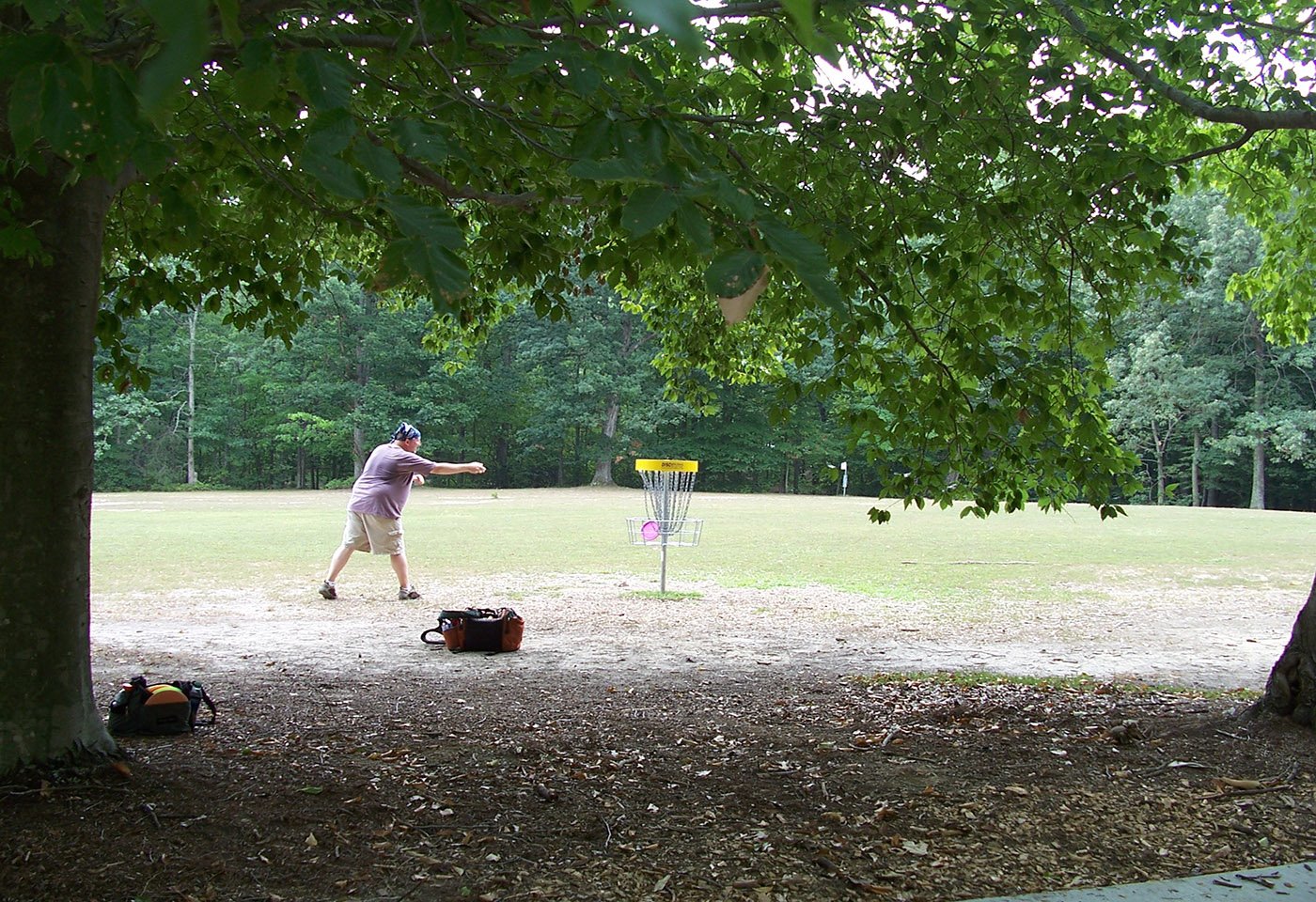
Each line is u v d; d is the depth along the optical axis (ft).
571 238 23.31
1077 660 28.30
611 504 120.88
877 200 18.33
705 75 18.76
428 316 185.78
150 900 11.51
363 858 12.87
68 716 14.93
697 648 29.66
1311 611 19.04
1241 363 161.17
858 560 54.19
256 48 6.66
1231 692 23.48
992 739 18.78
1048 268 19.83
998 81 18.21
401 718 20.56
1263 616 36.40
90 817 13.44
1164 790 15.76
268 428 192.54
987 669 26.84
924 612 36.91
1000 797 15.44
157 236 22.16
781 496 160.15
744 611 36.86
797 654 28.89
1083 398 19.77
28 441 14.47
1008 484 20.17
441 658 27.89
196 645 29.45
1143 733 18.74
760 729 19.70
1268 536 74.38
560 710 21.48
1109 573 48.85
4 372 14.35
